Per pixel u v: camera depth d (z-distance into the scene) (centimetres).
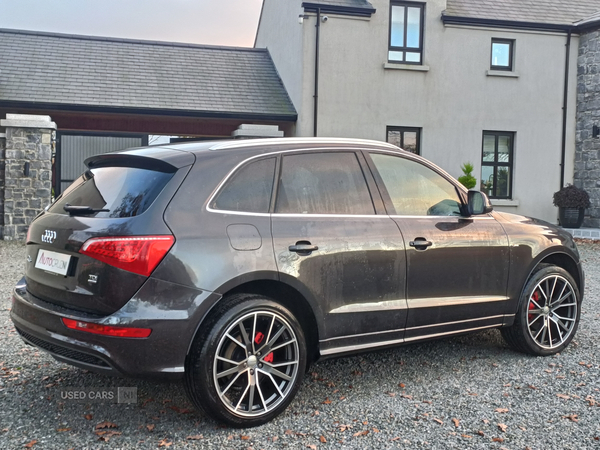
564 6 1588
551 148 1501
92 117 1390
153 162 319
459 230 400
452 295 392
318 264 334
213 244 300
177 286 287
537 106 1488
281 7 1574
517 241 424
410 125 1424
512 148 1498
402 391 366
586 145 1482
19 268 830
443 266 387
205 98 1430
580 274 471
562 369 409
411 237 374
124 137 1398
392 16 1422
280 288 335
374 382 383
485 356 441
